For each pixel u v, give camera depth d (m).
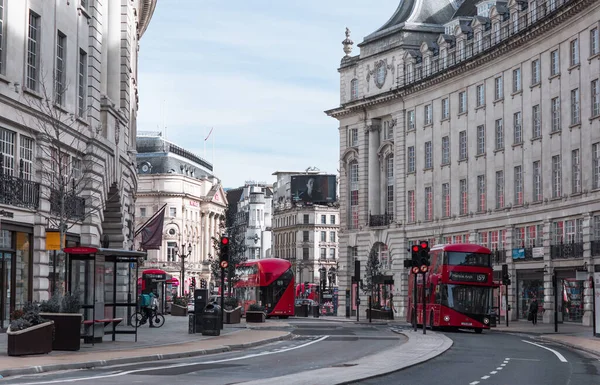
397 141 81.81
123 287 42.59
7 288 31.17
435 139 75.81
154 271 63.72
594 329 39.41
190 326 36.47
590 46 54.66
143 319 43.38
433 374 21.17
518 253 62.59
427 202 77.38
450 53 74.81
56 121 32.16
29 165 32.66
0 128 30.42
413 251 40.12
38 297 32.75
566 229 57.56
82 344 27.94
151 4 54.91
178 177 163.25
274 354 27.09
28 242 32.69
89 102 38.12
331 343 33.25
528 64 62.66
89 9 38.56
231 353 27.61
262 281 68.56
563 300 57.31
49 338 24.00
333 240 171.50
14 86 31.00
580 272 43.72
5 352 23.94
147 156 164.25
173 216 162.62
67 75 35.75
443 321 45.22
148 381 18.06
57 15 34.72
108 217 42.78
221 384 17.44
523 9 64.31
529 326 54.09
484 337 40.34
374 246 84.88
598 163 53.72
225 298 51.72
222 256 40.16
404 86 79.38
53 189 31.91
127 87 45.03
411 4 83.94
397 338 36.94
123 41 44.53
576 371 22.81
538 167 61.47
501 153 66.00
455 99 72.94
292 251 173.75
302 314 80.25
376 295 84.19
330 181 172.00
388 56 83.12
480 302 45.47
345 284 88.88
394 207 82.50
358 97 87.56
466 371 22.12
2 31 30.62
